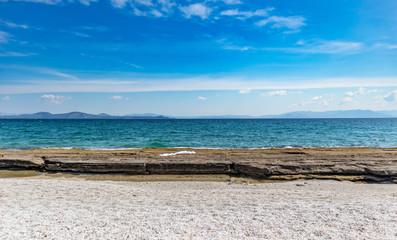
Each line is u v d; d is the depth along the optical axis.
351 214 6.33
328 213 6.43
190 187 11.24
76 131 48.72
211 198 8.70
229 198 8.70
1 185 10.32
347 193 9.65
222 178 13.20
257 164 13.58
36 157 15.41
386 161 14.34
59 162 14.26
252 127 66.81
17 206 7.29
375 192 10.00
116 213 6.57
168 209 7.03
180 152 19.06
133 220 5.93
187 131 50.34
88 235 4.98
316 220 5.92
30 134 40.56
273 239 4.87
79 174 13.87
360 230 5.30
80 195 9.09
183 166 13.88
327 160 14.89
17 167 14.70
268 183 12.05
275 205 7.38
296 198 8.68
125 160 14.71
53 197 8.70
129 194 9.38
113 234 5.04
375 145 28.77
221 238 4.89
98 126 70.81
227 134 42.59
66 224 5.61
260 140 33.62
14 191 9.38
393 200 8.14
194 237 4.91
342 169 12.96
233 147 27.39
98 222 5.77
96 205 7.57
